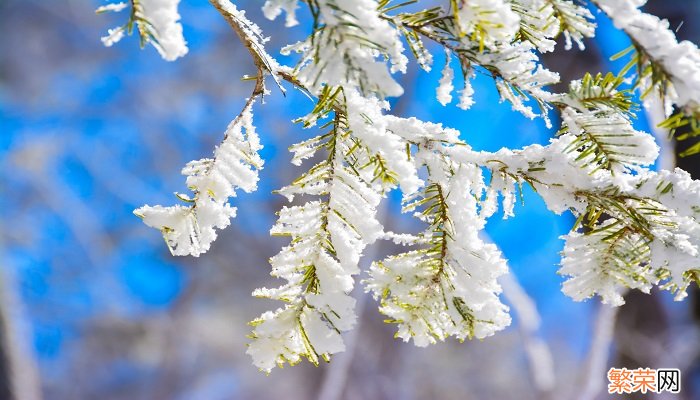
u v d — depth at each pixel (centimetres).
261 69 115
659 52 79
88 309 1388
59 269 1377
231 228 1348
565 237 126
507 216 116
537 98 103
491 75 102
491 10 81
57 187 1395
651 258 111
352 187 113
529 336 363
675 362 436
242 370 1395
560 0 98
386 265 118
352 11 78
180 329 1394
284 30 1258
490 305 116
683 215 108
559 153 112
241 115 118
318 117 106
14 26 1464
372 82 77
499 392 1377
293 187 113
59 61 1506
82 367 1374
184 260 1386
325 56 79
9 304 437
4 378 423
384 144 103
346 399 1165
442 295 116
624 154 103
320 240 113
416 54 102
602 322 345
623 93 97
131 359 1385
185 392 1403
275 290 114
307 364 1196
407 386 1274
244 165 117
